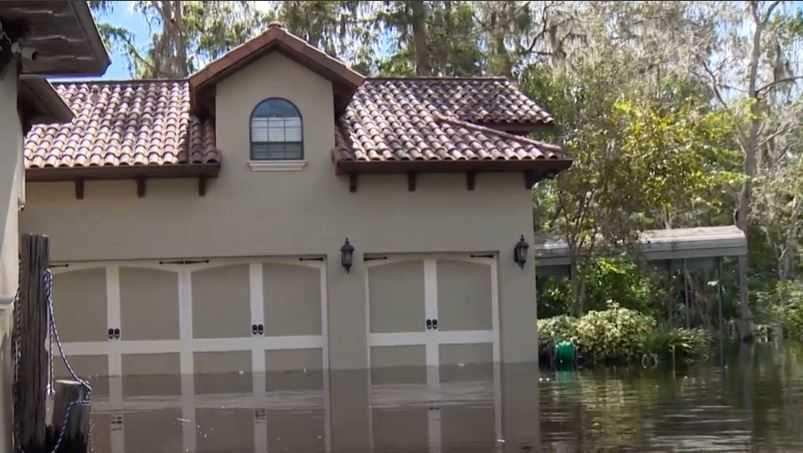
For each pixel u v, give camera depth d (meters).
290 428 10.06
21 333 8.58
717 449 8.22
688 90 28.50
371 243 16.16
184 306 15.98
